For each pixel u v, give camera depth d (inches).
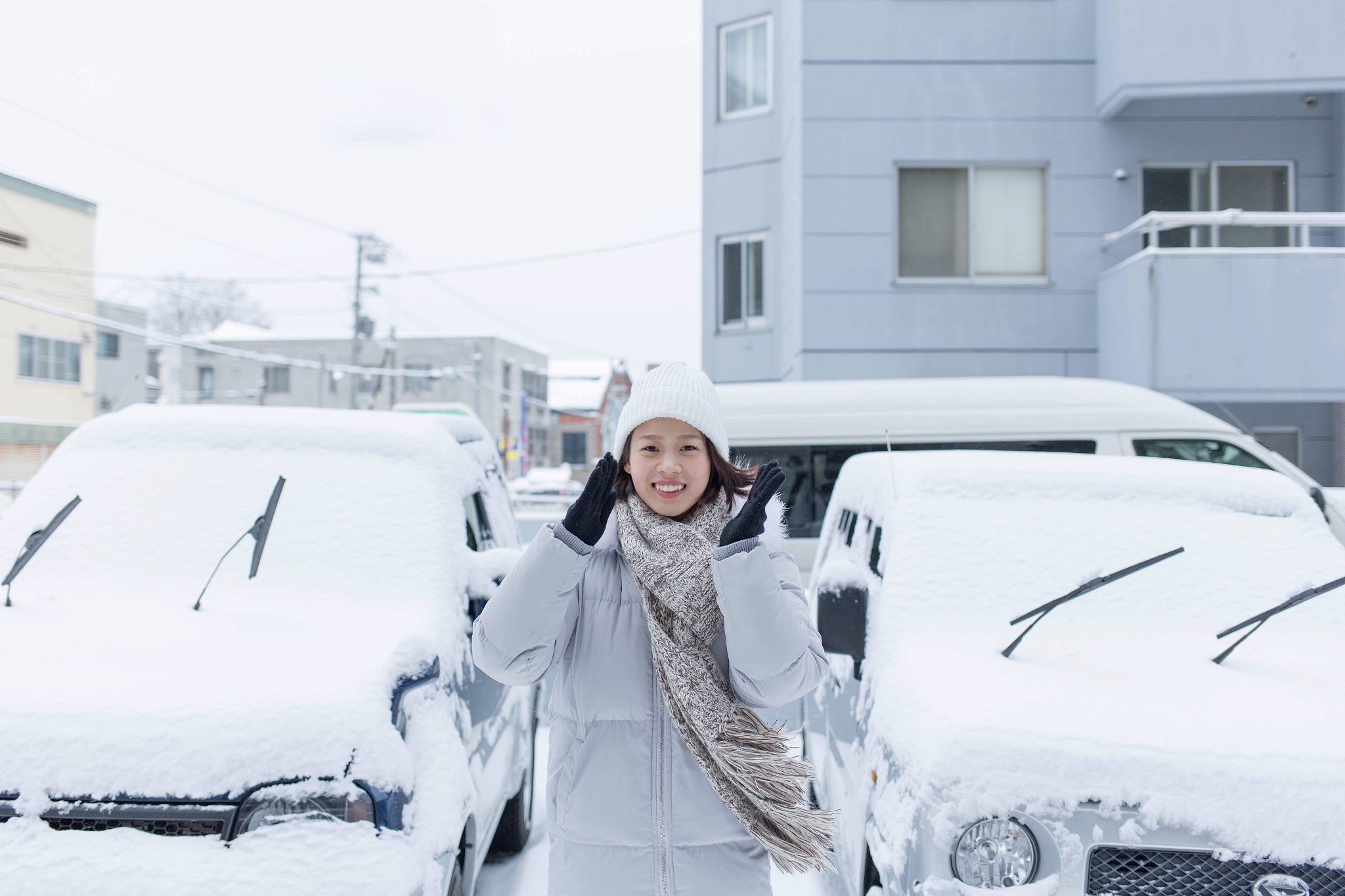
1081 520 137.8
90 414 1269.7
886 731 107.8
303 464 141.6
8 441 1129.4
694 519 75.4
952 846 89.7
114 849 87.9
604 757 71.3
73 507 120.5
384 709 98.1
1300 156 436.8
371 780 92.3
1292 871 87.9
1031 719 97.5
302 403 2143.2
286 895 86.0
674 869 70.2
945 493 142.3
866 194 450.9
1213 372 369.7
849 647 121.0
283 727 92.5
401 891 87.9
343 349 2151.8
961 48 448.8
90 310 1264.8
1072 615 125.1
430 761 102.7
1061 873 88.7
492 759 140.4
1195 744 93.2
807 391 276.4
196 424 147.6
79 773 89.9
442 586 127.7
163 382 2161.7
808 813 67.1
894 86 450.9
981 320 447.2
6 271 1144.8
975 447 260.7
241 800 90.3
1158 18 414.0
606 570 74.9
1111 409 257.1
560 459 2701.8
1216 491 143.4
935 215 454.6
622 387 2765.7
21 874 86.4
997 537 135.1
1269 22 410.6
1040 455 156.9
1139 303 378.3
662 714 71.4
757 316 546.3
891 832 98.2
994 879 89.0
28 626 112.8
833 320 451.5
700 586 69.3
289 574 127.4
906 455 158.7
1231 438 249.1
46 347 1204.5
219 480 139.3
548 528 67.9
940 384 271.7
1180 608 126.2
